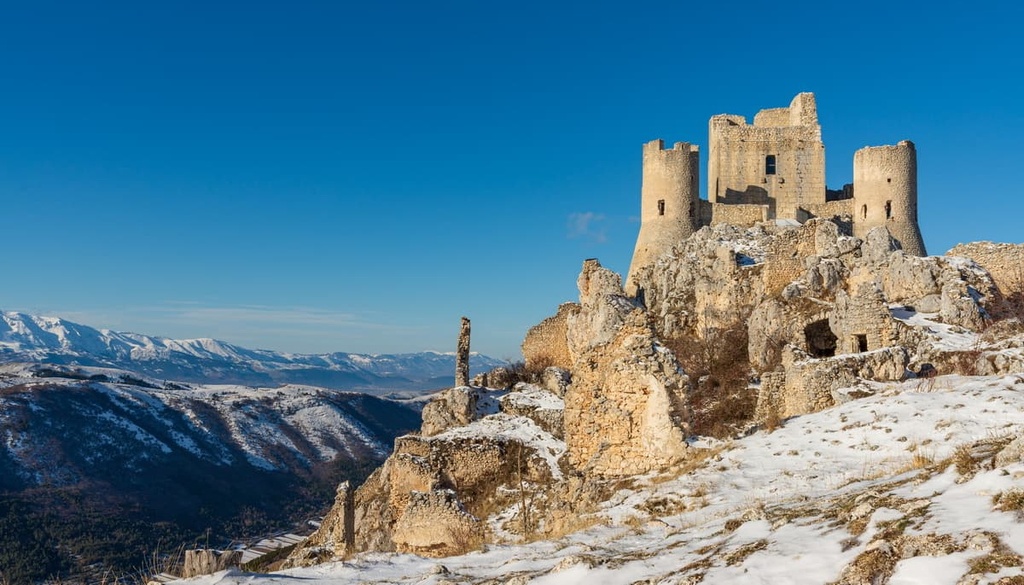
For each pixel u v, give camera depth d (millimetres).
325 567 13516
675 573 10141
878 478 15000
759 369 37656
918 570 8078
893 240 42281
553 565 11969
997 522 8539
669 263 50531
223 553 13555
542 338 52562
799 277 43000
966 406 19469
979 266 40219
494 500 31672
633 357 22516
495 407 41031
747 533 11469
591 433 23391
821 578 8734
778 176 64625
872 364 28391
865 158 59438
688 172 61000
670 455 21391
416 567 13602
